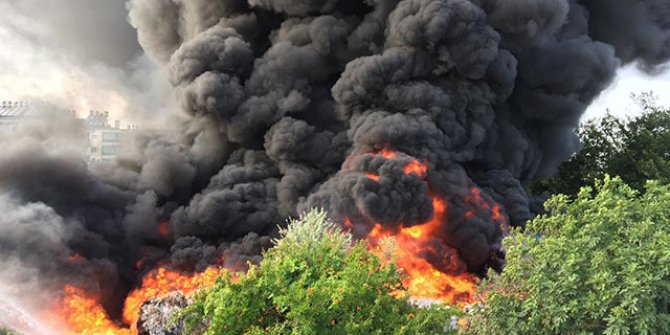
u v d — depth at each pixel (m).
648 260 14.20
